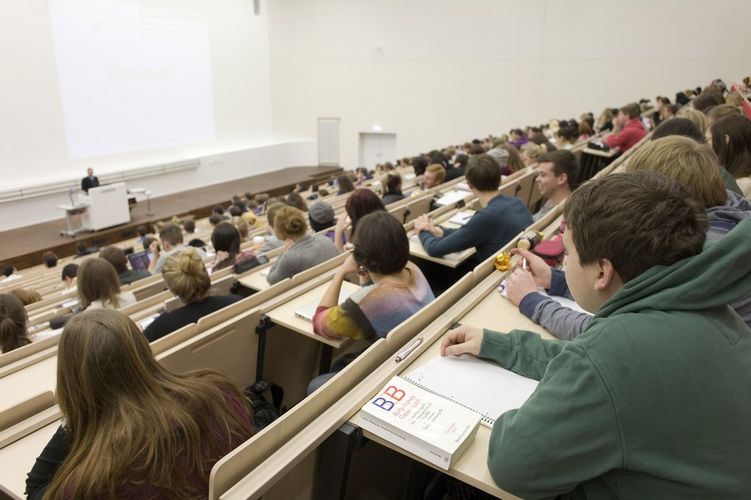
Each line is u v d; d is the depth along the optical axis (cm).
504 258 200
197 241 578
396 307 176
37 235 897
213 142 1314
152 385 105
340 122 1435
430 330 143
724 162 187
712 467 75
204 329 191
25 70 912
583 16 1124
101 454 97
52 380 192
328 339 186
